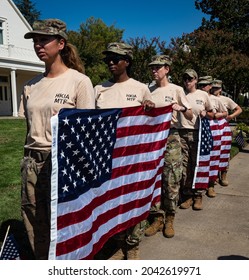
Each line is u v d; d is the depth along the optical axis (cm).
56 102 238
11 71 2169
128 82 323
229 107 603
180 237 381
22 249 321
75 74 246
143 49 1552
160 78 392
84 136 235
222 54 1533
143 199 326
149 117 325
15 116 2177
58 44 242
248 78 2061
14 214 405
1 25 2217
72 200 225
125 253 326
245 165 800
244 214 460
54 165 212
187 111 383
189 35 1434
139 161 318
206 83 519
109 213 286
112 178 286
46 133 242
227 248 355
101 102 323
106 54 316
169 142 381
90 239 247
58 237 218
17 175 600
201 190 471
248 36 2925
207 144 466
